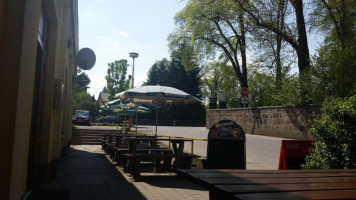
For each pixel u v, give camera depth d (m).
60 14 7.31
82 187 6.38
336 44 13.03
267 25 17.73
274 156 10.91
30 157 5.57
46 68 6.46
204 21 27.08
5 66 3.19
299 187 2.43
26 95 3.46
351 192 2.28
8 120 3.15
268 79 20.38
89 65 11.34
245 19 18.83
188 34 32.38
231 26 26.56
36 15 3.58
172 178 7.76
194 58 32.72
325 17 16.92
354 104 4.86
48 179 6.55
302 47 16.83
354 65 12.18
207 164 7.05
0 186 3.08
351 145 4.77
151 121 45.75
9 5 3.26
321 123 5.23
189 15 27.98
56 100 6.86
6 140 3.13
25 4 3.30
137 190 6.32
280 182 2.65
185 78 52.22
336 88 12.62
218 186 2.42
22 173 3.50
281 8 17.44
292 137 16.27
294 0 16.89
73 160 10.69
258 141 15.45
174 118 48.88
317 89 13.74
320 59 13.09
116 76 60.16
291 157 6.18
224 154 7.07
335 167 4.93
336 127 4.99
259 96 39.97
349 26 16.45
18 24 3.26
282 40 18.28
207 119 28.22
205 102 60.59
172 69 54.88
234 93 46.34
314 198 2.03
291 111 16.38
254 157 10.61
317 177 3.01
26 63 3.41
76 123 31.91
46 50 6.41
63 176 7.55
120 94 11.89
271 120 18.48
